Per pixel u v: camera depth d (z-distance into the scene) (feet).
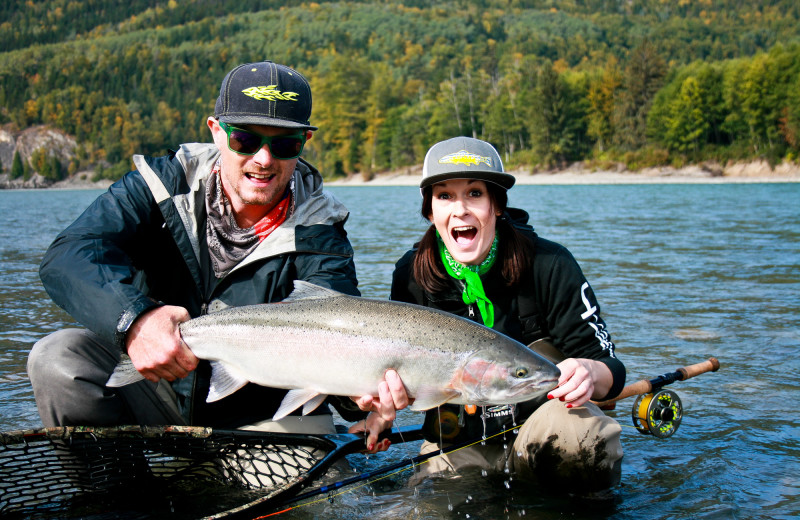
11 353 17.69
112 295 9.05
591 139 273.13
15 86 620.90
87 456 9.47
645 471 10.73
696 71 247.91
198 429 9.62
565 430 9.83
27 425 12.19
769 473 10.49
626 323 20.45
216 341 9.36
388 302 9.42
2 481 9.17
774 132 222.69
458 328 9.21
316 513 9.40
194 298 10.59
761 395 14.06
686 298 24.30
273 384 9.44
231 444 9.98
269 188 10.14
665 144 244.01
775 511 9.21
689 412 13.24
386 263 32.68
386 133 324.60
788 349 17.33
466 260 10.15
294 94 10.05
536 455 10.05
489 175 9.77
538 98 266.16
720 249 38.78
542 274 10.25
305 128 9.92
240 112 9.84
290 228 10.53
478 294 10.24
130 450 9.68
